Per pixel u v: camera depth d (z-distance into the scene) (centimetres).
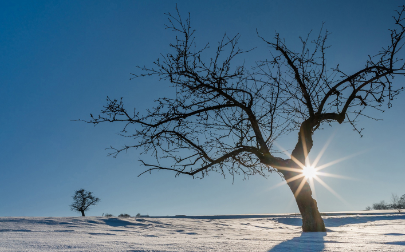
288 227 1778
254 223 1988
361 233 703
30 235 583
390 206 6588
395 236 539
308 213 822
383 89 859
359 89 869
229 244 379
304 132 870
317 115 878
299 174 839
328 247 336
